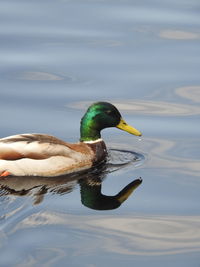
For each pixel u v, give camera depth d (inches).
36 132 640.4
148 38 845.8
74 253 437.7
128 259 435.5
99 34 853.2
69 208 504.7
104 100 707.4
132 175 576.1
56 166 569.6
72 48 814.5
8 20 878.4
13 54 796.0
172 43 833.5
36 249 437.1
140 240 461.1
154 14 912.3
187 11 920.3
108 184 558.9
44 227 468.1
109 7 930.1
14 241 444.1
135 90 730.2
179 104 705.0
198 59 792.9
